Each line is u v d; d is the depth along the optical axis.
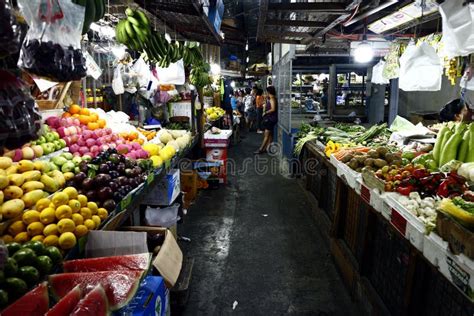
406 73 3.48
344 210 3.39
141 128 4.15
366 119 7.48
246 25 12.86
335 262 3.37
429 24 4.63
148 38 2.88
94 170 2.17
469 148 2.32
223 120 10.06
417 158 2.58
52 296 1.34
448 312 1.73
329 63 8.48
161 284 1.68
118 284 1.36
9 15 0.93
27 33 1.26
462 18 2.15
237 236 4.06
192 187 5.17
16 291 1.26
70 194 1.73
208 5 3.34
